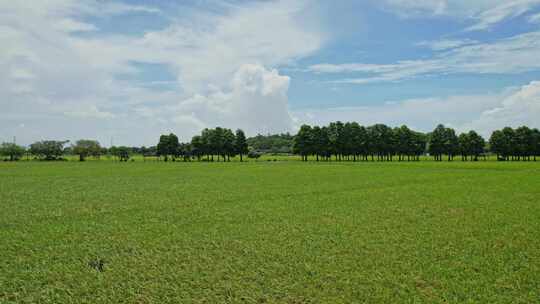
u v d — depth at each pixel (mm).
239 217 23688
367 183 45750
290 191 37500
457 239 17812
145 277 12812
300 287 11828
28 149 165125
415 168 80000
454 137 156750
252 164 106000
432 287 11828
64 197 33219
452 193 35688
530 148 148250
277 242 17359
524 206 27750
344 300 10898
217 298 11070
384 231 19547
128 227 20766
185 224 21562
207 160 151625
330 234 18906
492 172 65688
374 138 156250
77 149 175375
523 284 12016
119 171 70875
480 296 11102
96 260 14680
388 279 12484
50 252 15828
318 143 149375
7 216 24047
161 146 169750
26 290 11719
